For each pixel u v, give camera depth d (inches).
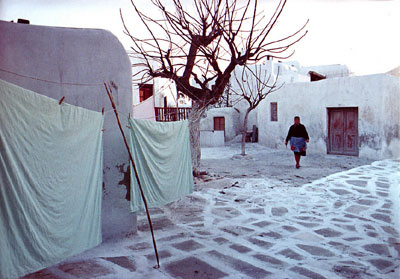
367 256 164.6
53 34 162.4
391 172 403.2
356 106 545.0
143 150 189.8
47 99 120.1
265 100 740.7
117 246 173.9
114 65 180.4
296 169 434.0
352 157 547.5
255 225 214.1
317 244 181.3
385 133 530.0
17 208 107.9
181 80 315.6
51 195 123.0
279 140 693.9
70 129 133.1
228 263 154.9
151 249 170.4
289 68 1015.6
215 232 199.9
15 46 149.6
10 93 105.1
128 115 186.7
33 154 114.8
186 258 159.3
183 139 241.1
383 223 216.4
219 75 301.1
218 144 808.9
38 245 116.6
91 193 149.0
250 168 446.9
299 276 141.6
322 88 590.2
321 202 269.9
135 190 184.9
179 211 246.8
